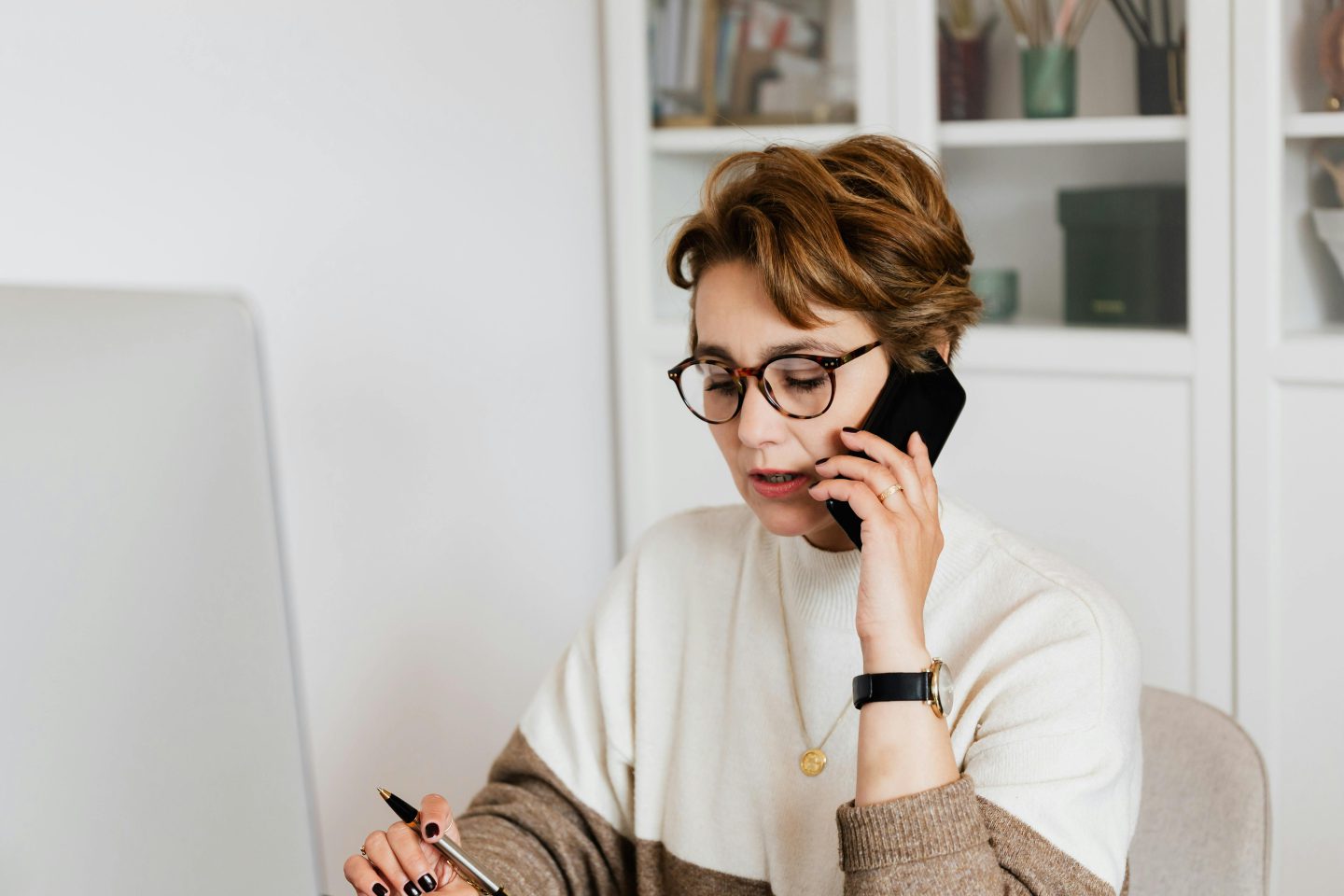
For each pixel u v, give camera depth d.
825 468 1.02
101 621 0.52
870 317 1.04
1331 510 2.19
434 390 2.42
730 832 1.22
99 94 1.79
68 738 0.52
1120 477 2.35
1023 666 1.05
